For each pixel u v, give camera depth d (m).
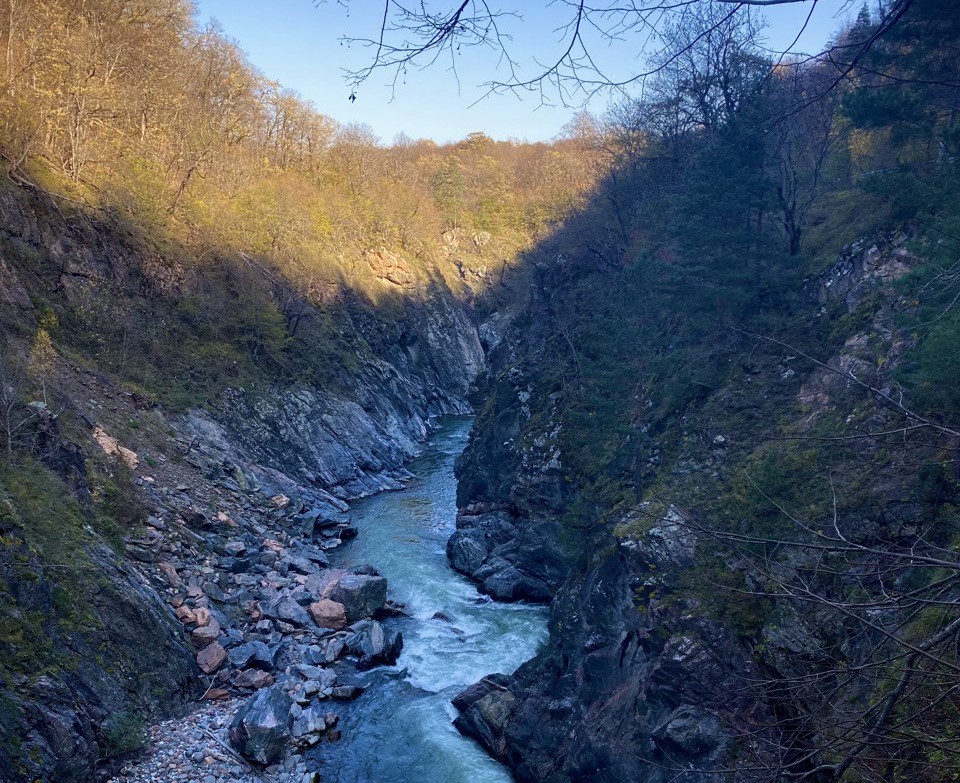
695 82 29.53
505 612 27.92
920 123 13.43
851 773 9.04
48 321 35.72
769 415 21.31
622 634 18.05
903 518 13.38
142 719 18.53
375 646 23.94
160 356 42.28
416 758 18.73
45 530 20.33
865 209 25.30
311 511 39.00
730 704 12.57
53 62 41.72
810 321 23.66
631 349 24.95
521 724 18.64
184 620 23.34
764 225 29.38
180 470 34.91
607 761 15.78
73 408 31.00
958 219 13.11
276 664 23.25
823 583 13.12
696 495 19.09
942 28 10.21
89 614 19.14
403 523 39.88
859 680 10.64
